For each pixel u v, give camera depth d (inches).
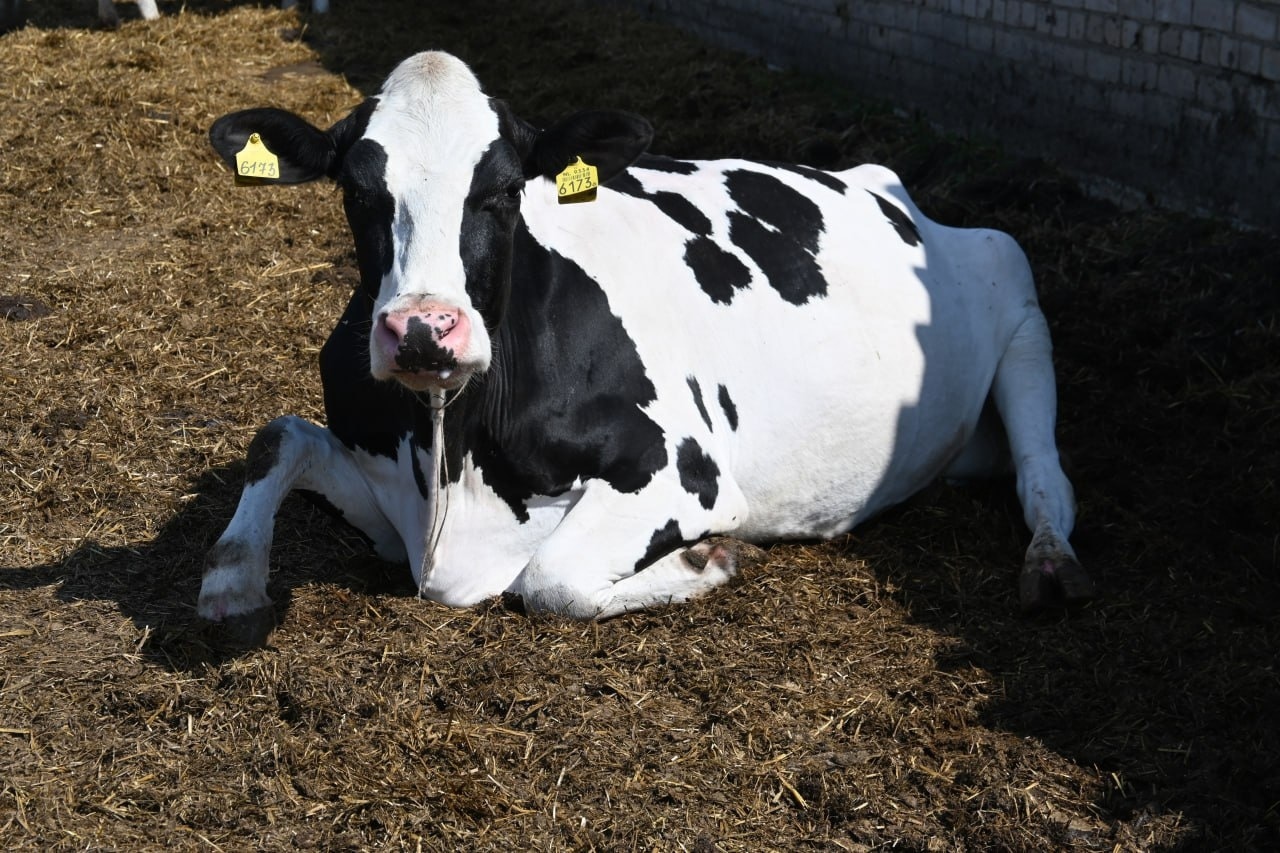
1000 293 239.3
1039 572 194.7
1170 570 203.9
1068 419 250.5
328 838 146.6
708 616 189.8
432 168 164.2
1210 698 173.0
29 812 147.3
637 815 151.4
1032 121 371.6
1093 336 272.5
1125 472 231.0
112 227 328.2
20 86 417.4
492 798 152.1
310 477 192.5
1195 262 297.3
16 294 289.0
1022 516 226.5
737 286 207.5
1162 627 189.6
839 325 214.7
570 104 431.2
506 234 169.3
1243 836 149.6
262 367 262.2
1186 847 148.7
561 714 166.1
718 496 196.4
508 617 184.1
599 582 184.2
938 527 222.5
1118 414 249.0
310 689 166.6
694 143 388.2
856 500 218.4
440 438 178.9
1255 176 309.0
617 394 188.2
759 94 439.5
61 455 227.9
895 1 417.7
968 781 158.6
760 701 171.6
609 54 491.8
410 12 547.2
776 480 208.8
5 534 206.1
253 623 175.2
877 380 216.4
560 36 518.6
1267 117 303.3
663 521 189.5
